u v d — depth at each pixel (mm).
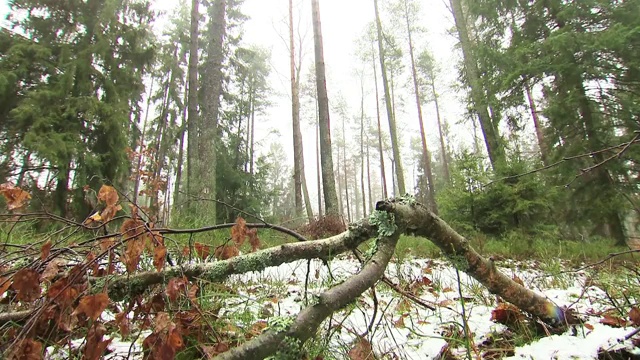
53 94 7395
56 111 7465
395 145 16312
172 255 2203
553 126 7441
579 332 1596
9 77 7219
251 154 20672
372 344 1506
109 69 9062
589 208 7035
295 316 1011
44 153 6727
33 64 7781
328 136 8820
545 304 1677
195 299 1459
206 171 7613
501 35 8711
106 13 8602
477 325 1793
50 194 7355
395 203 1534
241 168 15562
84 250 1710
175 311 1432
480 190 6785
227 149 14625
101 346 1131
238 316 1702
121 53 9453
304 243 1578
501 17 8461
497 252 6078
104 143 8211
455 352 1484
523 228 6430
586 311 1948
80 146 7469
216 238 3844
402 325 1830
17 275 1261
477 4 8672
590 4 6566
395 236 1445
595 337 1404
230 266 1562
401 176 15984
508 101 8102
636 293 1985
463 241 1644
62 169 7031
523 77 7605
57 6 8477
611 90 6934
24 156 7328
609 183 6832
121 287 1452
